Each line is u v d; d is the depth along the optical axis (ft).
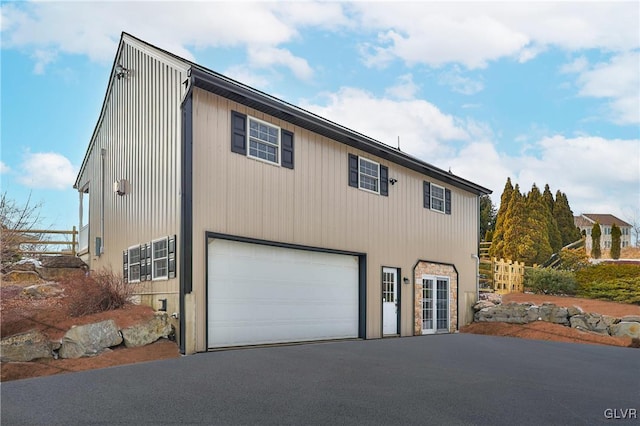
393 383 22.74
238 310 33.60
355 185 45.42
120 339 27.84
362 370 25.82
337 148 43.70
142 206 38.24
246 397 19.17
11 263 47.60
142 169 38.86
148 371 23.75
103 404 17.79
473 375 25.64
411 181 52.90
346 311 43.50
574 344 43.52
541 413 18.38
